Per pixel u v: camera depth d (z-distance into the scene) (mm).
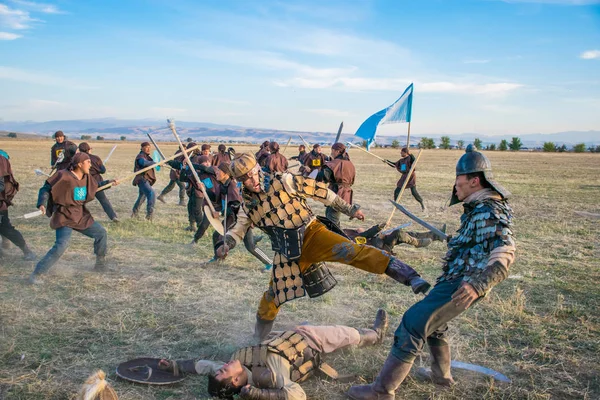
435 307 3219
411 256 7863
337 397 3615
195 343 4496
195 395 3621
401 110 9312
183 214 12039
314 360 3691
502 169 31172
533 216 12141
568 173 27641
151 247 8305
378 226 4438
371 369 4047
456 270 3234
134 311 5230
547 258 7812
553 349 4484
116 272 6699
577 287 6262
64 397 3557
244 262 7430
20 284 6082
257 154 14258
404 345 3275
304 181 3824
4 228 7070
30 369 3941
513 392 3729
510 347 4473
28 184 16797
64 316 5039
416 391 3729
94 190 6523
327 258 3682
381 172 26719
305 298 5766
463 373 4027
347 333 4000
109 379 3828
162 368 3848
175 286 6102
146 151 11055
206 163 8742
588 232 10047
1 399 3494
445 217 11969
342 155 9281
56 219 6301
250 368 3475
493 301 5664
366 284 6340
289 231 3723
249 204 3838
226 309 5375
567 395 3717
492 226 3078
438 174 26094
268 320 4234
